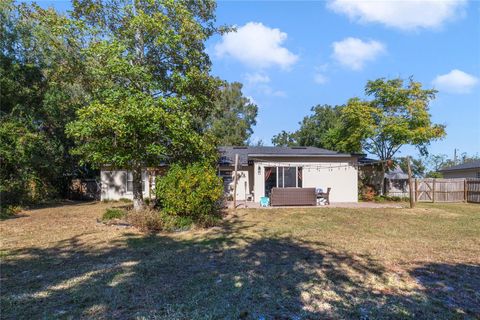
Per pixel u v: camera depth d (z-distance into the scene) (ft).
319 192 63.00
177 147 40.83
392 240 27.94
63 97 60.23
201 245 26.27
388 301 14.29
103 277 17.85
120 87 38.32
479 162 96.12
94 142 37.81
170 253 23.53
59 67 54.54
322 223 37.65
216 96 48.32
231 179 69.97
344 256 22.41
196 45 43.68
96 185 82.43
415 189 71.97
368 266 19.86
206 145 43.16
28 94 58.65
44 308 13.60
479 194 68.39
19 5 55.01
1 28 53.52
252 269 19.30
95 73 39.63
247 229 33.99
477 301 14.38
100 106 35.37
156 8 41.27
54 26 41.88
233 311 13.20
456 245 25.88
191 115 42.06
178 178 35.76
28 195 62.18
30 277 17.98
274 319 12.50
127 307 13.66
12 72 54.90
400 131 65.82
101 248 25.39
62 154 70.59
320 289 15.80
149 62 42.86
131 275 18.21
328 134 92.02
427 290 15.76
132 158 38.27
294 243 26.96
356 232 31.91
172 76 40.70
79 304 14.02
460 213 46.98
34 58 57.82
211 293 15.28
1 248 25.49
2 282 17.15
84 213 48.70
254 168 65.16
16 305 13.93
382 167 76.89
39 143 58.34
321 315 12.84
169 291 15.57
